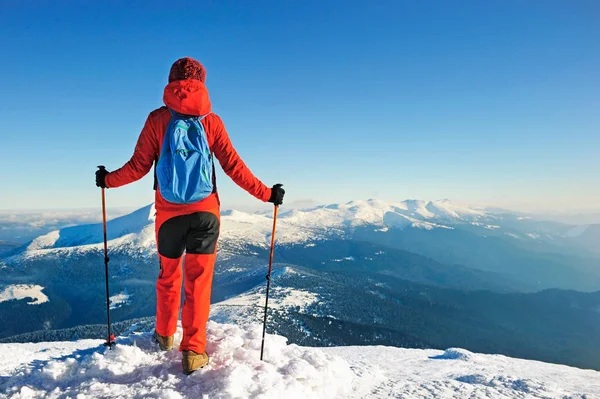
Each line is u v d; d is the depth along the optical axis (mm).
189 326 3820
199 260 3807
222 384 3490
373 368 6906
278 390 3580
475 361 10031
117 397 3365
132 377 3789
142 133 3754
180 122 3531
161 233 3791
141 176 3955
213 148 3818
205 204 3721
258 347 4570
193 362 3729
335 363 5117
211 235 3799
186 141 3498
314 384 4199
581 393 5500
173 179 3422
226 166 3871
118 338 4770
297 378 4141
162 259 3990
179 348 3986
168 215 3693
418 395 5078
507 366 9750
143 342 4422
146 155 3795
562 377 7691
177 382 3629
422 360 10070
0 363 5977
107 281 4676
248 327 5102
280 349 4844
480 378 6324
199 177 3490
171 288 4082
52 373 3789
